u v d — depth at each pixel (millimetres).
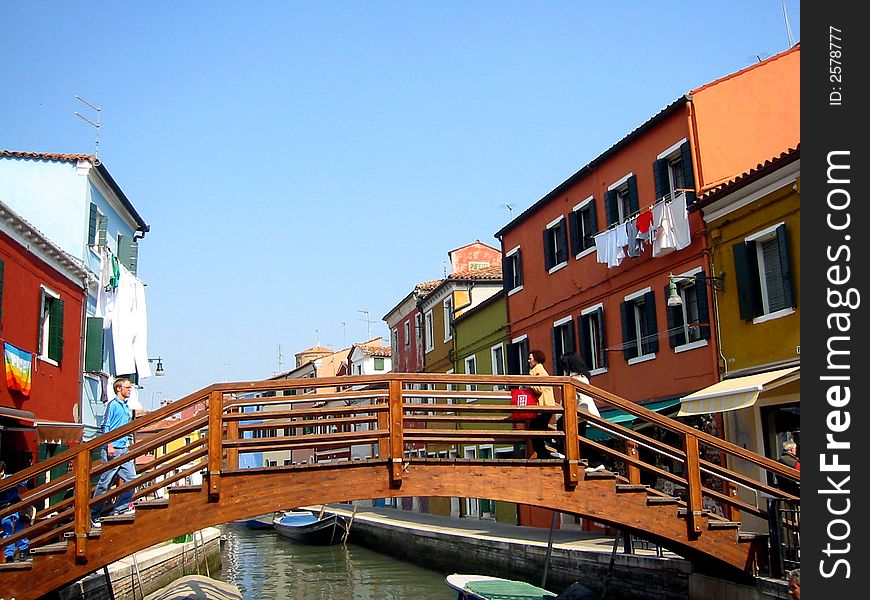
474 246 38500
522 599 12984
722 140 17375
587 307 21562
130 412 12023
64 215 21109
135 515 8961
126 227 26359
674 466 17328
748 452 10039
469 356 30859
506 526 24938
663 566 12344
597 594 14273
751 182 14953
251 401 9383
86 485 8844
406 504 38250
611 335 20344
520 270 25859
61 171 21312
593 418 10148
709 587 10992
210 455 9125
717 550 10102
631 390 19391
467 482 9672
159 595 15906
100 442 8914
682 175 18031
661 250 17562
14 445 16281
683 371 17297
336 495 9406
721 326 16078
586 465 10086
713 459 15938
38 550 8758
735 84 17719
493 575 19109
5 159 21188
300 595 20125
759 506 14438
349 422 9766
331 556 29094
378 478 9531
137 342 24984
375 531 29672
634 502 10016
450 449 32312
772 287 14984
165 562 17781
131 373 24375
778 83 18000
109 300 23281
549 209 23812
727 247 15992
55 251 18109
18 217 15758
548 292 23797
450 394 9766
